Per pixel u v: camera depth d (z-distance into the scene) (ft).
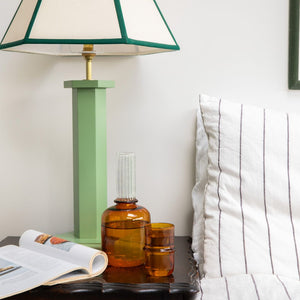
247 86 4.82
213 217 3.92
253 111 4.19
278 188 3.90
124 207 3.81
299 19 4.71
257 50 4.79
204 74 4.83
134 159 3.86
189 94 4.84
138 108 4.88
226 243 3.75
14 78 4.88
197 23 4.79
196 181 4.75
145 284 3.31
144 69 4.84
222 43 4.80
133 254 3.71
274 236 3.75
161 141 4.90
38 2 3.53
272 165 3.95
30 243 3.88
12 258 3.59
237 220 3.85
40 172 4.97
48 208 4.99
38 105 4.90
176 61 4.83
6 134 4.93
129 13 3.56
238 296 3.26
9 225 5.01
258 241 3.73
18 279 3.18
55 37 3.41
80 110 4.12
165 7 4.78
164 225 3.73
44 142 4.94
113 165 4.92
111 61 4.84
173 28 4.80
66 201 4.98
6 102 4.91
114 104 4.88
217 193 3.98
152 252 3.49
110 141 4.91
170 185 4.93
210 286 3.47
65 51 4.38
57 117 4.91
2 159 4.95
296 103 4.82
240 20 4.78
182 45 4.81
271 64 4.80
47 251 3.72
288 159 3.97
